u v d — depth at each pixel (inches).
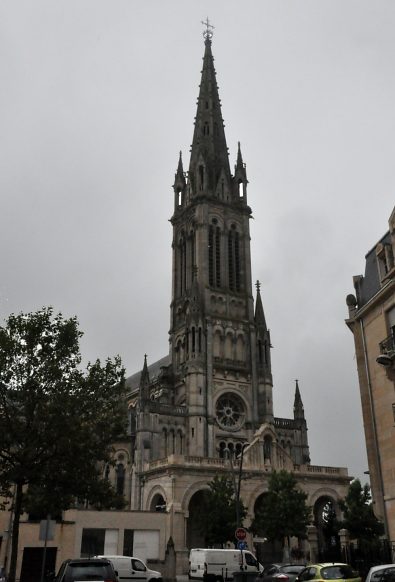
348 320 1651.1
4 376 1641.2
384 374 1485.0
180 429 3816.4
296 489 3061.0
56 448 1624.0
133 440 3804.1
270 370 4259.4
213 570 2190.0
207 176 4776.1
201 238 4510.3
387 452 1454.2
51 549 2191.2
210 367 4040.4
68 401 1644.9
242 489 3129.9
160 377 4227.4
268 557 3147.1
